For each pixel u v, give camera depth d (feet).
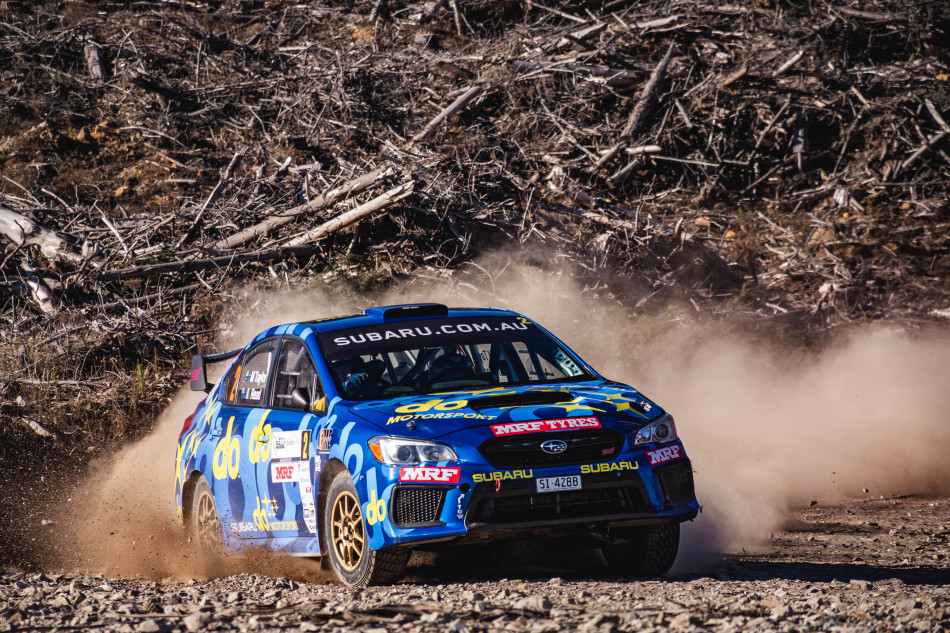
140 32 228.02
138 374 122.83
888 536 85.56
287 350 69.87
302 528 63.36
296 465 63.21
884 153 200.03
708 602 48.29
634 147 187.93
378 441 56.34
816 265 168.45
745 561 72.64
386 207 146.30
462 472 54.49
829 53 222.07
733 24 224.74
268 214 152.46
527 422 56.59
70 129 196.13
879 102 207.21
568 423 56.90
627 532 60.75
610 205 177.78
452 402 58.75
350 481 58.03
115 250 147.23
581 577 61.57
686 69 208.33
